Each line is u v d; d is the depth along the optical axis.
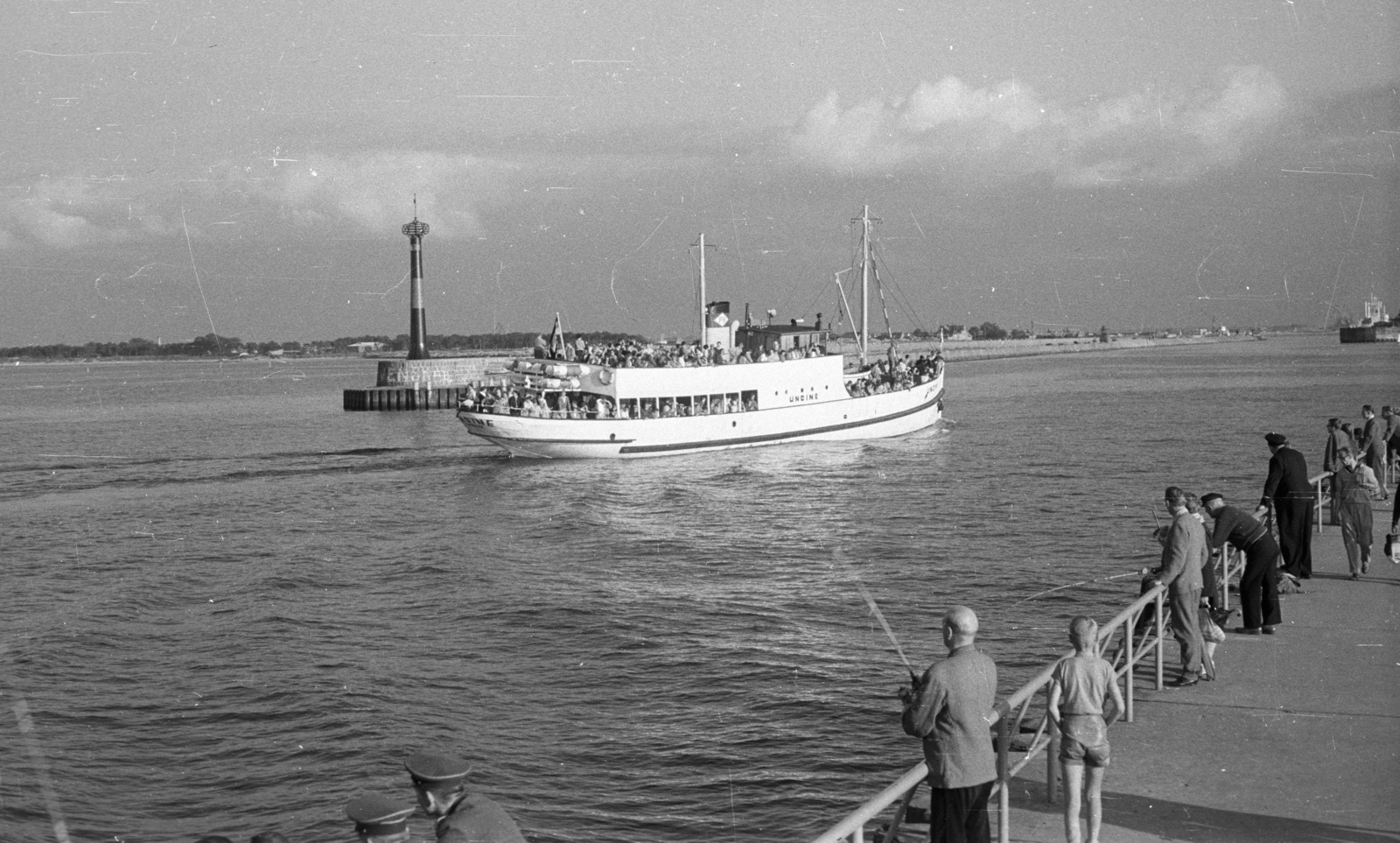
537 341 91.50
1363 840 11.62
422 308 176.88
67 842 22.47
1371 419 34.47
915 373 106.25
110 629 40.81
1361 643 18.70
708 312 97.56
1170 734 14.80
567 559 52.81
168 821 23.53
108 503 75.25
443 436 120.00
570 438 87.69
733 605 41.31
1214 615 19.61
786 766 25.33
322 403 186.88
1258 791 12.89
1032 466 80.50
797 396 94.56
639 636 37.16
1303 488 23.00
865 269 109.38
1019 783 13.41
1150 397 147.12
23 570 53.16
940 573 45.47
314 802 24.44
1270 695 16.22
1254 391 150.88
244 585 48.66
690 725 28.14
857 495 69.50
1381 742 14.29
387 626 40.28
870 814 9.52
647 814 22.97
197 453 104.88
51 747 27.86
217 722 29.66
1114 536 52.88
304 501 75.19
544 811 23.12
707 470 83.12
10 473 91.69
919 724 10.16
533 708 29.97
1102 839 11.76
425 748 27.12
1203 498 19.14
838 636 36.38
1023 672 30.97
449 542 58.69
